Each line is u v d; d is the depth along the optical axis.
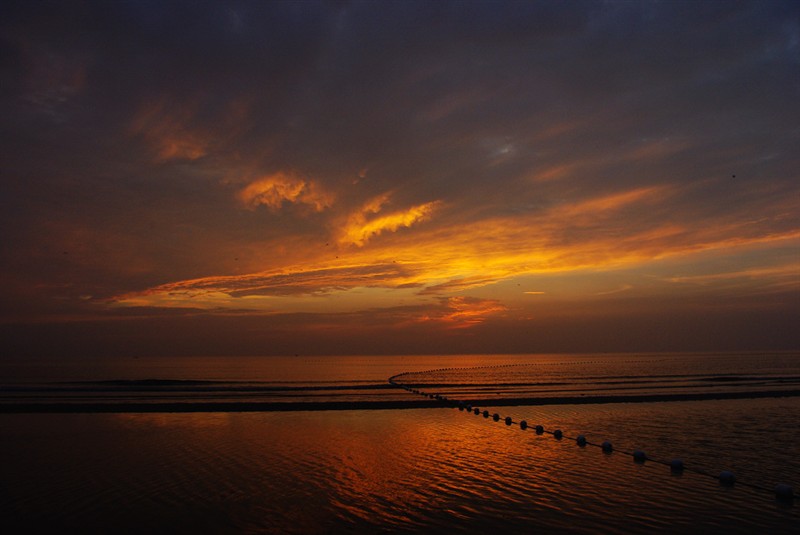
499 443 21.83
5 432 23.94
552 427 26.16
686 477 16.45
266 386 56.62
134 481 15.48
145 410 31.23
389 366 145.12
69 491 14.45
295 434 23.56
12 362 182.00
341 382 66.56
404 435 23.55
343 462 18.00
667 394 42.69
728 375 81.88
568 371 105.38
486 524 12.07
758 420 28.59
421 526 11.94
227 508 13.05
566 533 11.55
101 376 86.12
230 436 22.95
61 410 30.88
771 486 15.45
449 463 18.02
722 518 12.62
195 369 119.31
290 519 12.32
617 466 17.83
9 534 11.38
